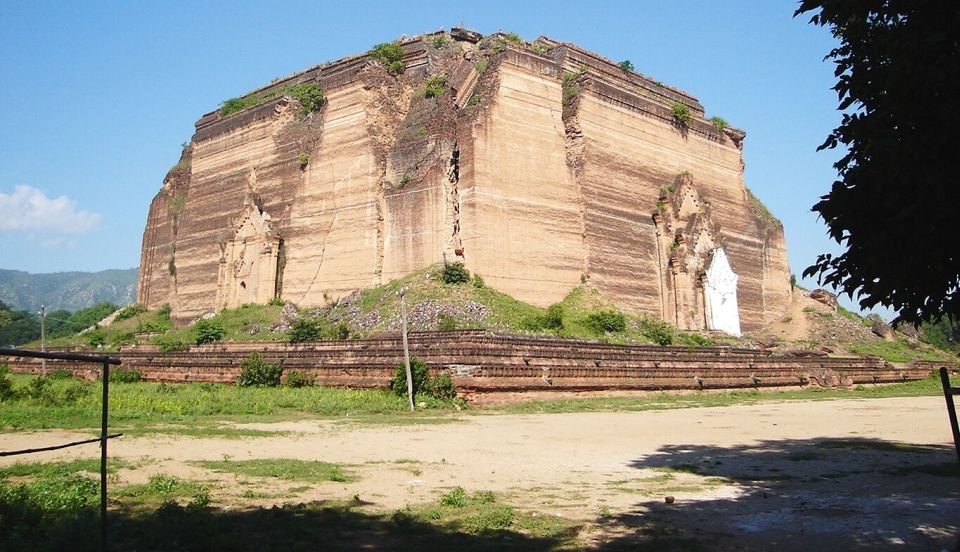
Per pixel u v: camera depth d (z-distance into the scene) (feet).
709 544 32.04
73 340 230.48
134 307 258.78
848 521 36.52
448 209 175.11
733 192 240.12
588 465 54.60
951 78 29.30
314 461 53.98
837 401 131.85
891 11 32.45
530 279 175.94
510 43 192.03
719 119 243.81
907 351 230.68
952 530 34.58
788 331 238.27
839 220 32.83
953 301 30.96
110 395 100.68
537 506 40.09
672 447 65.31
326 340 145.89
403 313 105.09
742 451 63.05
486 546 31.42
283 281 200.85
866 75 32.58
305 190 201.46
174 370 148.56
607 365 128.57
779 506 40.29
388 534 33.27
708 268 214.90
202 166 238.07
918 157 29.71
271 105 217.56
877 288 31.86
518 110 184.34
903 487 46.29
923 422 90.17
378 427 79.51
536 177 183.62
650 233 207.00
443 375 107.34
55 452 56.24
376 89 195.72
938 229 29.91
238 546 29.94
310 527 34.12
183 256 236.84
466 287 161.58
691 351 152.46
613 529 34.83
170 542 29.89
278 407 97.30
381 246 183.52
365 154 190.08
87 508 34.96
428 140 182.19
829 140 34.17
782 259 255.50
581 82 197.67
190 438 66.59
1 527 31.17
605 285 190.60
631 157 205.98
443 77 194.90
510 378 111.04
